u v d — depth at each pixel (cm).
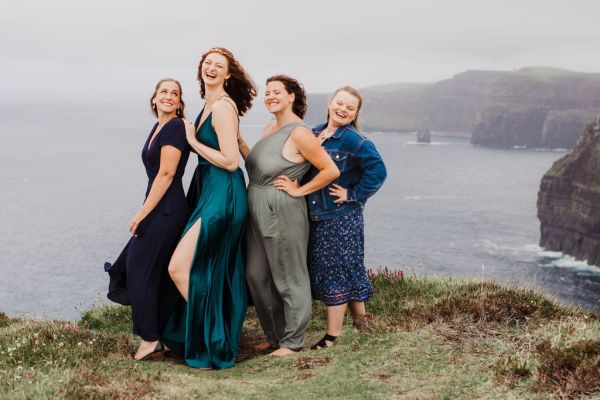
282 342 707
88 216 18200
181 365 675
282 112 686
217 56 678
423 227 19012
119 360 658
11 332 755
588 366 477
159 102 685
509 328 656
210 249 673
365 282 727
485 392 500
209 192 676
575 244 16075
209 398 518
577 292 12669
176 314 709
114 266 707
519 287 820
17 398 487
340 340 691
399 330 675
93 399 489
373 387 541
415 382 545
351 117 704
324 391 541
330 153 702
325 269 705
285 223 678
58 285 10388
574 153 17088
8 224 16850
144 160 700
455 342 621
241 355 741
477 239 17750
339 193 688
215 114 665
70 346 676
